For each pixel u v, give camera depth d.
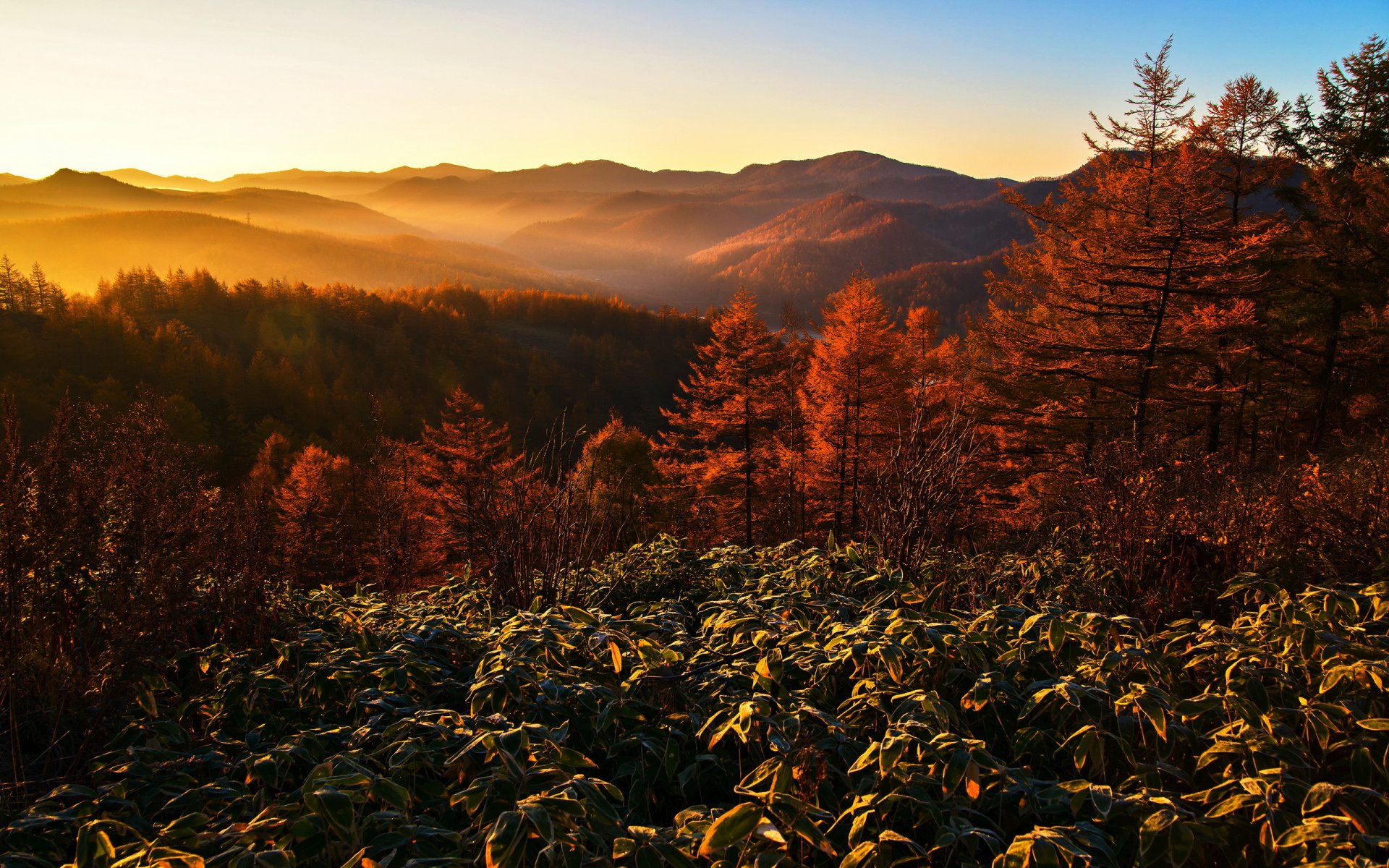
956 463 4.38
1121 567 4.00
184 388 79.62
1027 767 2.26
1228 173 15.25
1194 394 14.38
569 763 1.98
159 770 2.28
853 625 2.92
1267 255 14.20
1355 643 2.45
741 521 22.36
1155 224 13.30
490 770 2.19
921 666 2.55
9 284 107.06
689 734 2.34
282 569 3.53
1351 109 15.50
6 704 2.62
